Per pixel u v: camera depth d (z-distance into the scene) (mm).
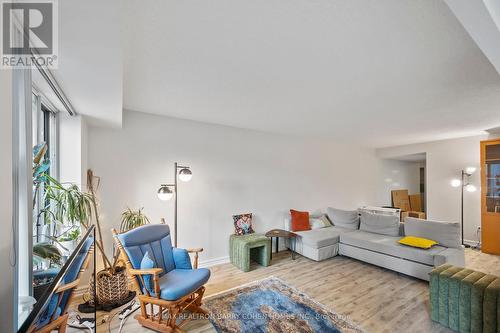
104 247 2906
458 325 2061
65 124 2344
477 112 3059
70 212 1911
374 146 6297
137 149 3170
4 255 802
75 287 1188
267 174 4457
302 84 2188
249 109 3018
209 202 3740
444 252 3000
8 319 835
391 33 1399
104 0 869
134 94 2494
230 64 1810
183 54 1657
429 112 3084
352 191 6062
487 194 4340
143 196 3197
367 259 3607
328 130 4312
